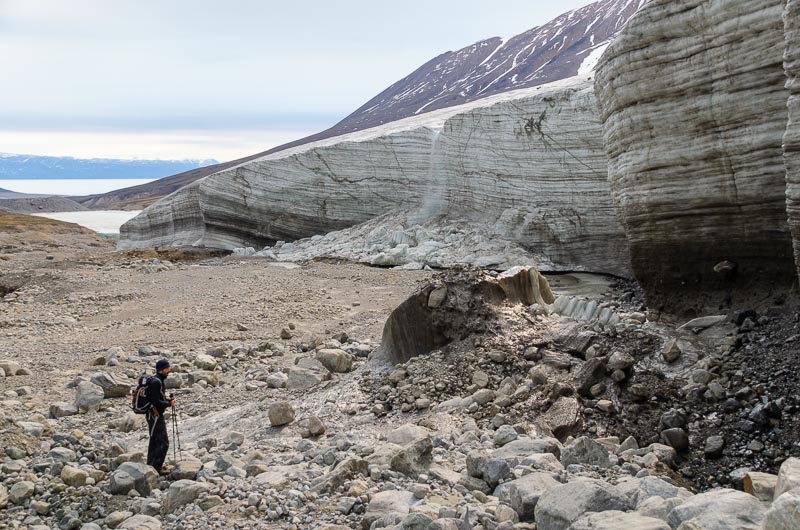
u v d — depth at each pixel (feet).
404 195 121.29
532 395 31.76
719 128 39.22
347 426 32.42
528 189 96.17
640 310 55.72
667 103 41.65
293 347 54.08
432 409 32.78
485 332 37.60
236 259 120.16
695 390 30.50
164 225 166.81
